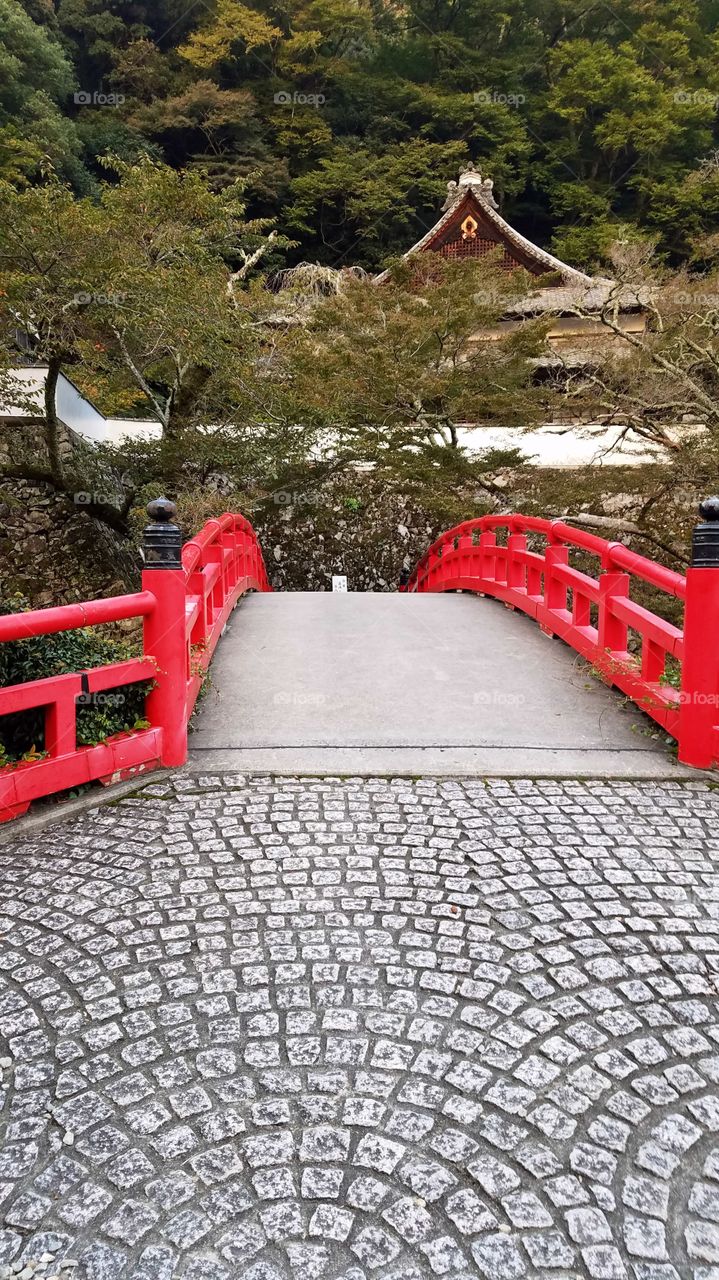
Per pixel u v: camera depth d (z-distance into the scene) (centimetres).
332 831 317
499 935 244
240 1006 210
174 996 214
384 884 275
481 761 394
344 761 392
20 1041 196
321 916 254
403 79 3073
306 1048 194
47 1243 144
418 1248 143
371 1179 157
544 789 363
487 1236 145
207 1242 144
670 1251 143
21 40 2289
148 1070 187
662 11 3002
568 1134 169
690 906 262
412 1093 180
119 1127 170
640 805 346
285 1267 139
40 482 1208
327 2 2902
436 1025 203
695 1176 159
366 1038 198
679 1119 174
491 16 3158
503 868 287
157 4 3097
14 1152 163
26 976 222
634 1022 205
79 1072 186
